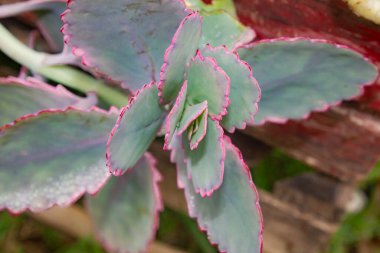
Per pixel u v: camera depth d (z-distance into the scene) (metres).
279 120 0.52
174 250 0.83
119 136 0.43
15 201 0.49
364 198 0.94
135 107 0.43
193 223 0.82
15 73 0.68
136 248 0.60
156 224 0.58
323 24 0.52
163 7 0.44
